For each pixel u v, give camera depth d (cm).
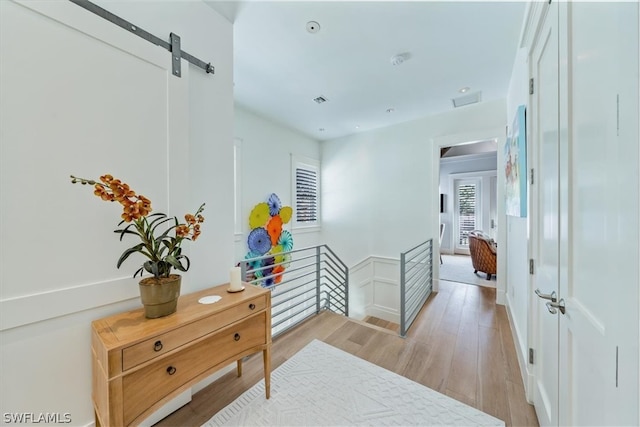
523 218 192
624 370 57
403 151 414
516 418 143
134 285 132
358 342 227
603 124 69
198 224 144
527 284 164
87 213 116
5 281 95
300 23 189
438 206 380
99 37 119
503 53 226
